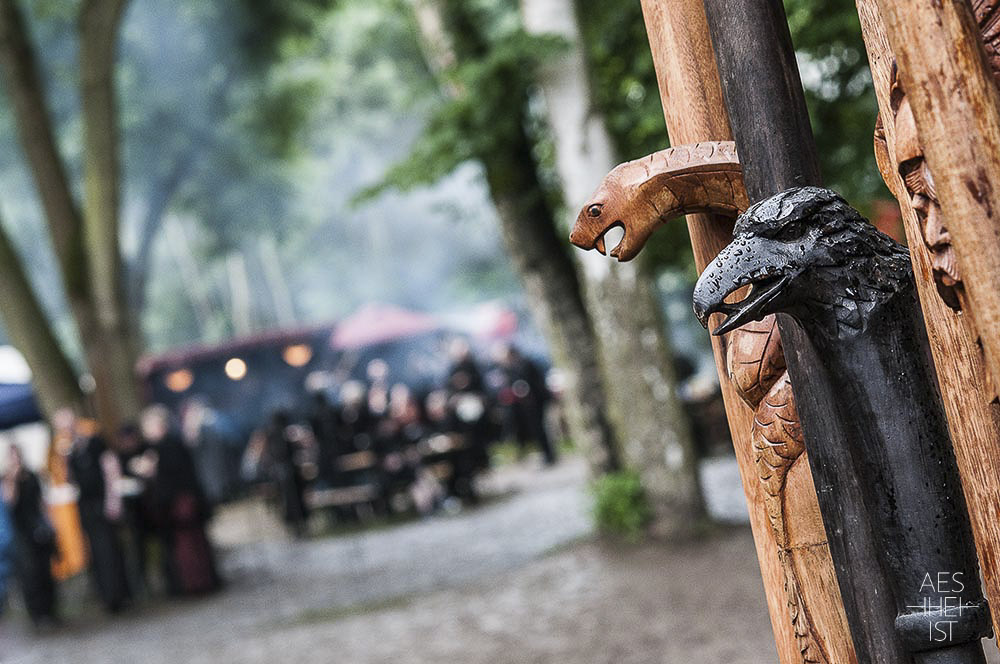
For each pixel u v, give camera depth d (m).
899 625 1.03
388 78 26.28
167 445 13.08
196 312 50.78
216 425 22.03
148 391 25.30
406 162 9.52
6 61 15.55
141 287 26.02
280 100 24.91
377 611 9.72
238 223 29.42
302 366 25.70
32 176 15.77
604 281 9.90
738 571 8.16
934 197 0.92
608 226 1.20
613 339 9.91
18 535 12.48
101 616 12.74
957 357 0.98
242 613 11.18
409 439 15.96
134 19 23.30
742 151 1.09
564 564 9.74
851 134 7.45
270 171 27.75
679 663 6.25
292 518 16.11
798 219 1.01
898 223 6.60
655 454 9.80
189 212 29.16
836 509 1.07
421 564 11.87
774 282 1.01
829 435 1.06
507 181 11.19
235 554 15.75
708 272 1.02
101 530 12.79
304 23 23.03
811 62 7.25
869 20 1.01
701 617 7.13
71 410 15.26
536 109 11.02
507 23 10.02
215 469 21.77
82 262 15.71
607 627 7.37
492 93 9.19
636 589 8.24
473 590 9.68
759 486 1.24
